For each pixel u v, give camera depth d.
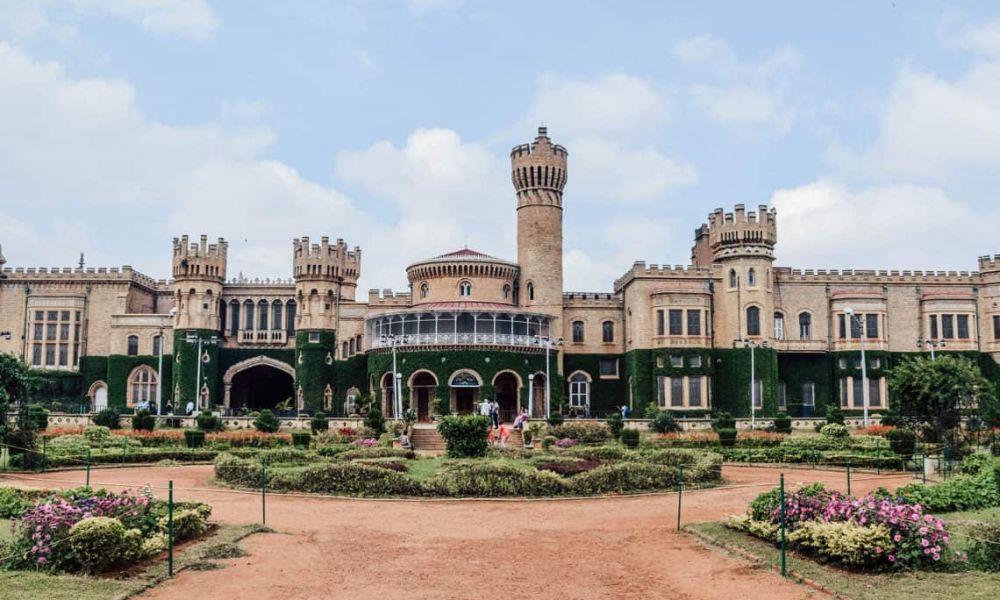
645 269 86.81
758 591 20.31
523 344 81.69
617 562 23.64
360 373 89.25
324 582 21.34
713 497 36.06
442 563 23.53
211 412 72.88
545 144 91.31
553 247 90.88
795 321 89.12
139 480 41.56
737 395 83.88
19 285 93.12
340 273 91.25
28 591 19.06
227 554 23.95
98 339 93.19
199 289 90.50
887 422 65.56
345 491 36.38
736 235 86.25
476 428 48.88
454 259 88.69
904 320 89.56
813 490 26.22
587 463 42.97
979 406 48.69
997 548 21.70
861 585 20.25
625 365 90.75
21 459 44.69
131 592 19.55
